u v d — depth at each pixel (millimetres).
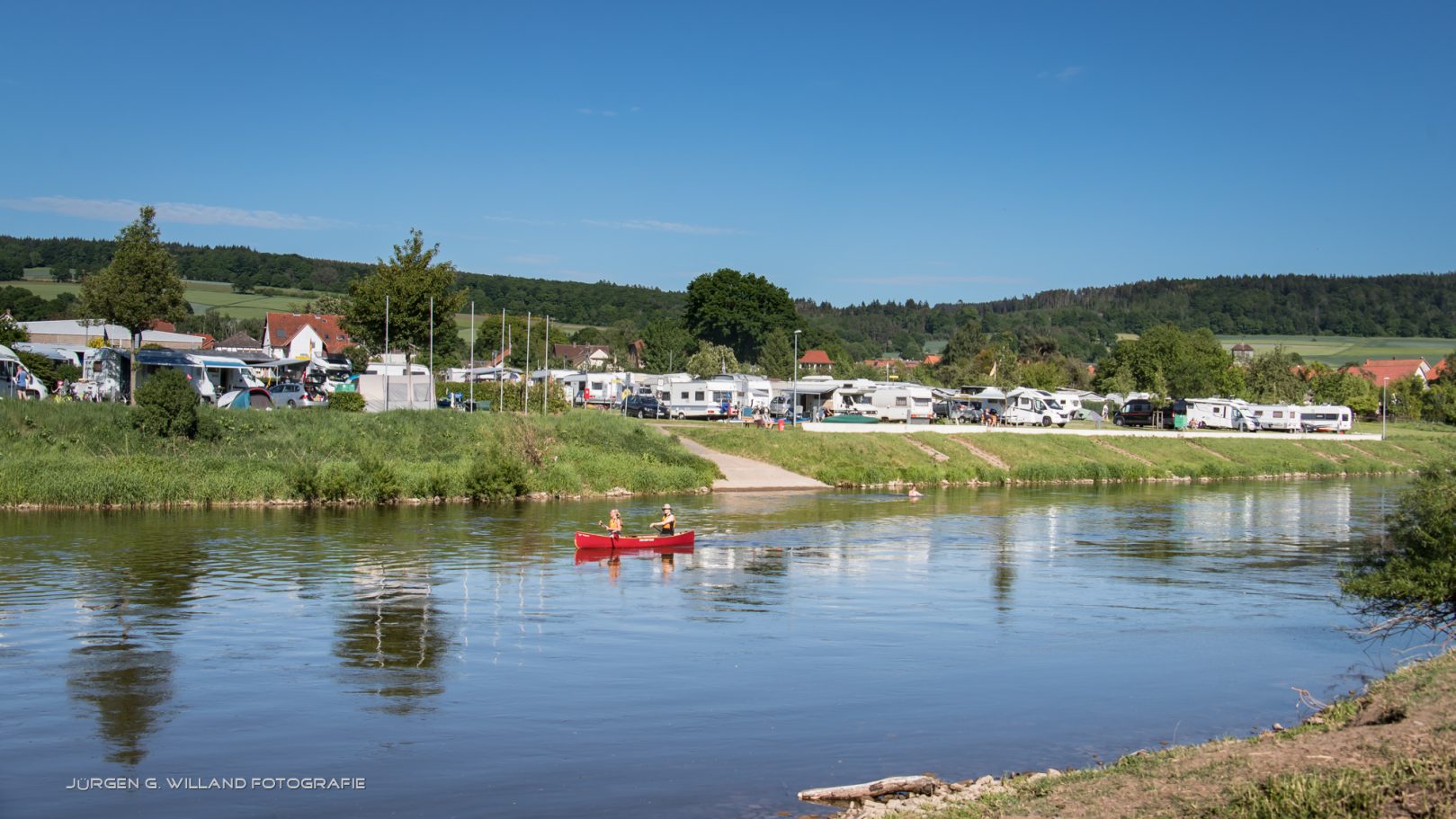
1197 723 19344
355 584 31859
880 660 23938
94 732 18578
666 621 27688
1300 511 57312
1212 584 34094
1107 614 29266
